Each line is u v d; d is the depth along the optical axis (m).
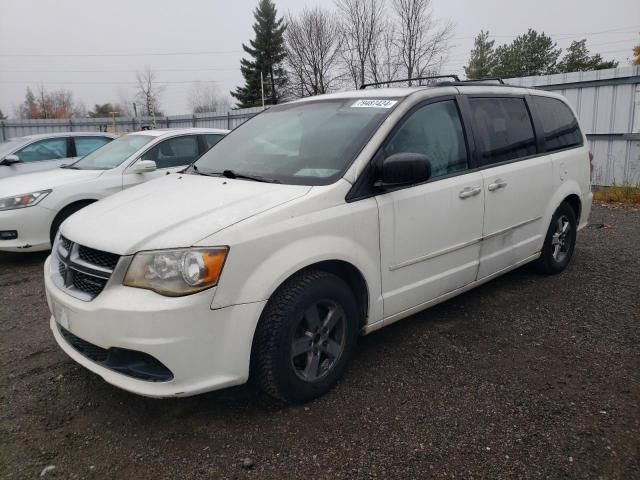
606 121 10.74
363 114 3.48
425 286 3.52
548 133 4.67
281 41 52.41
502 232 4.11
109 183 6.41
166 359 2.46
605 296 4.51
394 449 2.55
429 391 3.06
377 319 3.26
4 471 2.44
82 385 3.21
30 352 3.69
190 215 2.75
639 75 10.12
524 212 4.32
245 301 2.58
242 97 54.16
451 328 3.92
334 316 3.00
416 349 3.59
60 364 3.49
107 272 2.60
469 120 3.87
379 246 3.16
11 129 25.86
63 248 3.00
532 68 44.59
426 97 3.59
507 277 5.05
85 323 2.61
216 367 2.58
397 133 3.33
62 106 68.50
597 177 11.02
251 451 2.56
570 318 4.07
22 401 3.04
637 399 2.92
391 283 3.29
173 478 2.39
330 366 3.03
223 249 2.52
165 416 2.86
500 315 4.15
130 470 2.44
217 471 2.42
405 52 41.09
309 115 3.80
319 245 2.83
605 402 2.90
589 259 5.64
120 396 3.07
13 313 4.48
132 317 2.45
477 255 3.92
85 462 2.50
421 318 4.11
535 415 2.79
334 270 3.10
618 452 2.49
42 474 2.42
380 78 42.16
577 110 11.13
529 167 4.31
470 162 3.80
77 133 9.77
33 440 2.67
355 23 41.88
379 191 3.17
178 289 2.46
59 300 2.78
